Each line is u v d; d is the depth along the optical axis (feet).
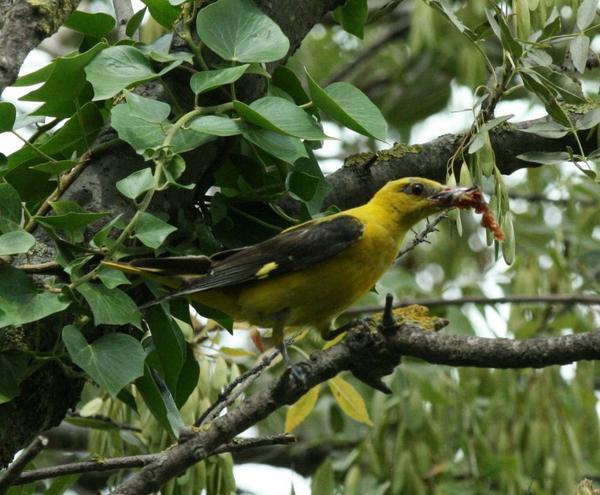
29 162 30.50
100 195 29.73
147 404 29.45
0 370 27.32
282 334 32.65
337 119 30.45
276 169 32.40
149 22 38.42
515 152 35.78
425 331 27.02
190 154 30.83
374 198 34.06
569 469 42.55
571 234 52.95
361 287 33.19
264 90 32.73
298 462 56.80
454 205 30.89
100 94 28.86
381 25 75.77
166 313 29.60
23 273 27.17
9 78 29.43
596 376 58.54
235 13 30.86
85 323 28.63
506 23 30.12
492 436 44.37
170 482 33.55
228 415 27.02
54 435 51.26
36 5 30.32
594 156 31.12
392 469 43.73
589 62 35.81
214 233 32.40
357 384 47.55
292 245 31.73
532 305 49.44
